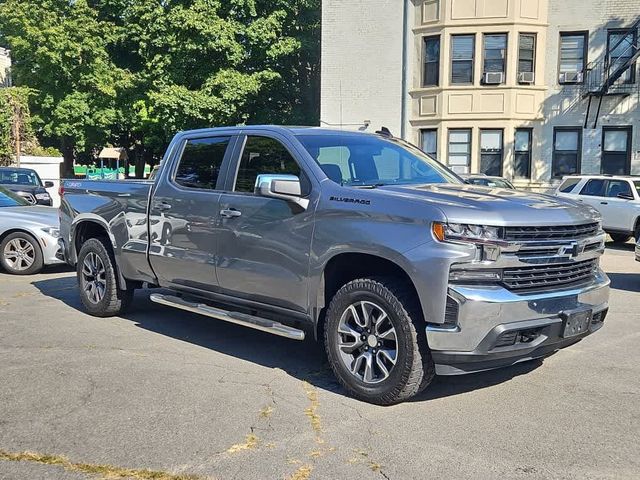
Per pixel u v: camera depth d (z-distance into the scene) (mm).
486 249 4094
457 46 21938
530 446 3873
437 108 22234
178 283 6125
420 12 22453
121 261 6762
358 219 4590
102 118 27719
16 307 7703
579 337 4590
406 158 5820
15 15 26625
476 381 5086
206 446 3854
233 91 25141
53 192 24641
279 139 5414
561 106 21672
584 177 16969
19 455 3740
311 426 4148
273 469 3568
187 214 5902
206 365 5449
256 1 26641
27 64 27609
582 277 4691
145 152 35406
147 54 26750
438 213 4172
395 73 23359
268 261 5180
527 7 21344
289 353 5867
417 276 4191
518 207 4344
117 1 28344
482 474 3516
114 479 3463
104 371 5238
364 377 4574
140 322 6980
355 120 23812
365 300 4547
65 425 4156
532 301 4191
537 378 5168
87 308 7258
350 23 23625
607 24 21188
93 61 27375
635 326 7059
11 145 25656
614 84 21234
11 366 5352
